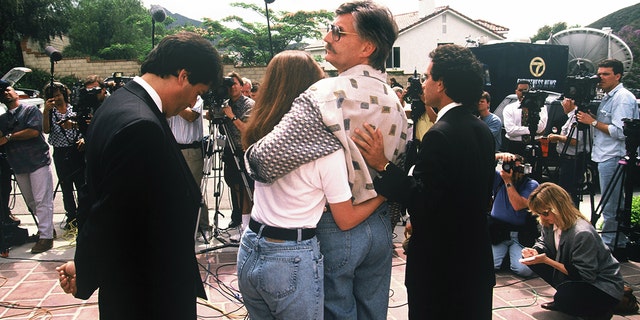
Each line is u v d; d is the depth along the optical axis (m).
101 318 1.52
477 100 1.96
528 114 4.50
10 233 4.73
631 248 4.46
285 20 26.25
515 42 9.03
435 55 1.99
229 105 4.45
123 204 1.39
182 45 1.58
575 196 4.89
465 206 1.86
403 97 5.18
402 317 3.31
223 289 3.71
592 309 3.14
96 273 1.44
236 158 4.34
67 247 4.74
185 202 1.58
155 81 1.60
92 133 1.51
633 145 4.20
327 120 1.53
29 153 4.51
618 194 4.67
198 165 4.86
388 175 1.68
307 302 1.61
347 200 1.60
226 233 5.16
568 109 4.78
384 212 1.84
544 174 5.09
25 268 4.16
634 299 3.45
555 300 3.28
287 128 1.54
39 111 4.57
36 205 4.61
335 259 1.71
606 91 4.72
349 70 1.71
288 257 1.61
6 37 23.42
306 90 1.62
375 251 1.78
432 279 1.90
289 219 1.62
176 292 1.55
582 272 3.15
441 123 1.88
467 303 1.89
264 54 26.41
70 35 29.30
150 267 1.48
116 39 29.50
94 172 1.48
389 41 1.71
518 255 4.14
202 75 1.62
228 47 27.14
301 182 1.59
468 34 28.95
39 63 24.45
